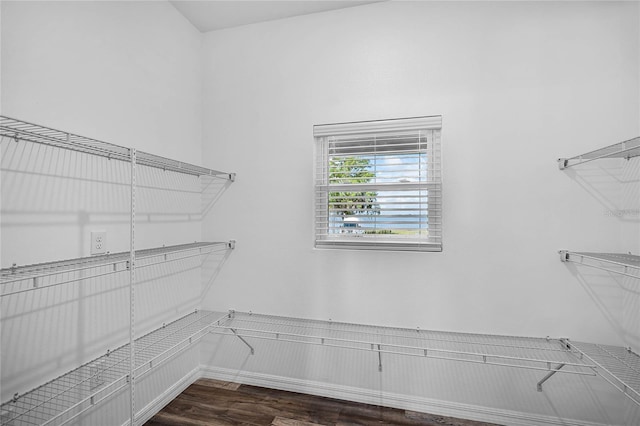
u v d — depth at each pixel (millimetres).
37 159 1229
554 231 1697
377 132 1961
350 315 1985
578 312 1663
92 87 1467
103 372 1488
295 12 2080
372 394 1923
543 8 1720
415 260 1880
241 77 2221
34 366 1218
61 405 1299
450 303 1832
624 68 1612
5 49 1127
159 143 1893
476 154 1802
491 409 1756
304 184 2088
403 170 1945
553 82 1703
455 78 1838
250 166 2191
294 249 2096
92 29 1466
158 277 1895
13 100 1149
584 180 1657
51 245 1280
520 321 1738
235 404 1908
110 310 1554
